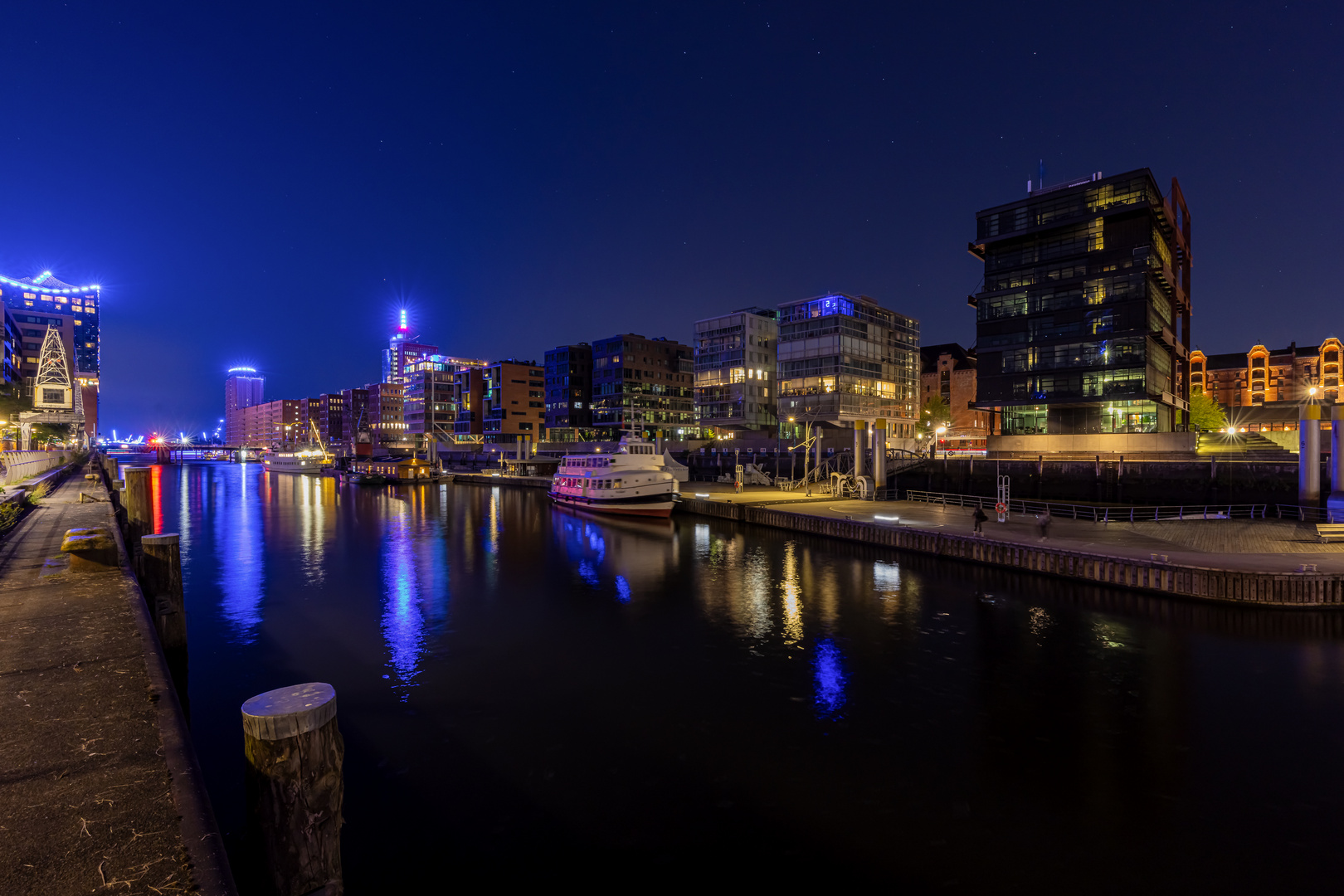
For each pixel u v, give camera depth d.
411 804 11.67
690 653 19.70
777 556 34.56
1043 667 17.86
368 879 9.76
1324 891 9.25
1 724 6.45
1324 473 47.16
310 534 46.56
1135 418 69.44
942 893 9.30
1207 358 140.75
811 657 19.12
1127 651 18.77
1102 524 34.50
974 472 65.06
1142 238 68.75
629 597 26.73
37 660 8.57
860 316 108.38
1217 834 10.56
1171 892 9.27
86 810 4.81
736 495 55.44
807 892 9.36
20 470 38.81
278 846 4.87
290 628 22.83
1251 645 18.80
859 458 55.38
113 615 10.91
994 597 24.69
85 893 3.82
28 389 94.00
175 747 5.95
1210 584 22.30
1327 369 125.50
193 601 26.89
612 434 140.62
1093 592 24.53
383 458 145.25
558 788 12.16
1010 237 76.88
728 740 14.01
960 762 12.96
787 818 11.17
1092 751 13.31
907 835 10.62
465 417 162.00
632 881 9.66
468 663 19.09
